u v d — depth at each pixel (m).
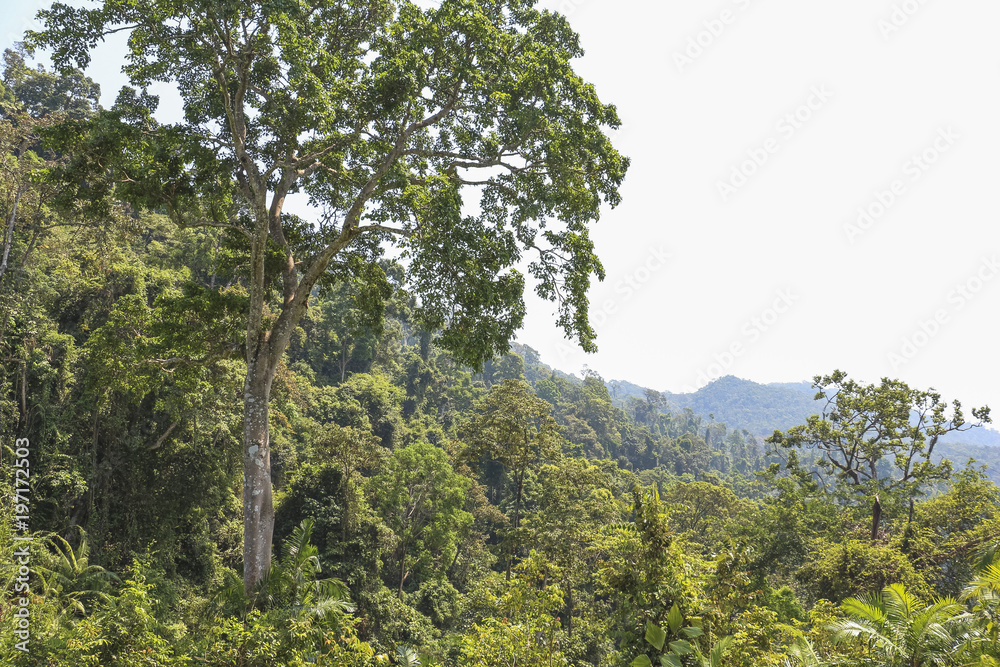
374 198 15.18
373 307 16.97
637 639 12.34
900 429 34.25
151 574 21.48
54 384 22.28
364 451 32.88
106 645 9.67
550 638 11.98
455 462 28.94
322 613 9.88
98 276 26.39
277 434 35.44
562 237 14.80
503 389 29.84
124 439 24.39
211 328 14.26
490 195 15.77
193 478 26.08
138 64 11.71
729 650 11.00
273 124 13.18
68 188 12.48
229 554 28.19
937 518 30.95
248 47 11.60
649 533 12.80
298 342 56.12
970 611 9.32
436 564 38.97
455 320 13.71
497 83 12.84
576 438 94.81
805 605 34.62
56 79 52.12
